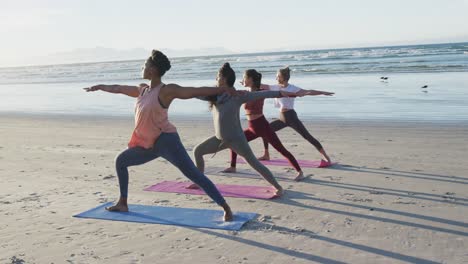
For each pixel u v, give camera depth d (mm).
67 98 26219
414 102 16297
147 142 5082
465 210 5438
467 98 16406
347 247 4418
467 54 47844
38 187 7102
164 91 4902
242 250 4414
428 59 43469
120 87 5176
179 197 6344
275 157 8953
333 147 9867
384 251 4297
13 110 21031
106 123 15062
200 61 84812
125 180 5605
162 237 4824
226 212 5199
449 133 10711
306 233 4824
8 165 8859
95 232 5035
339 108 16031
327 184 6848
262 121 6898
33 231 5113
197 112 16891
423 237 4629
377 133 11242
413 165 7898
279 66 48281
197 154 6297
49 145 11164
